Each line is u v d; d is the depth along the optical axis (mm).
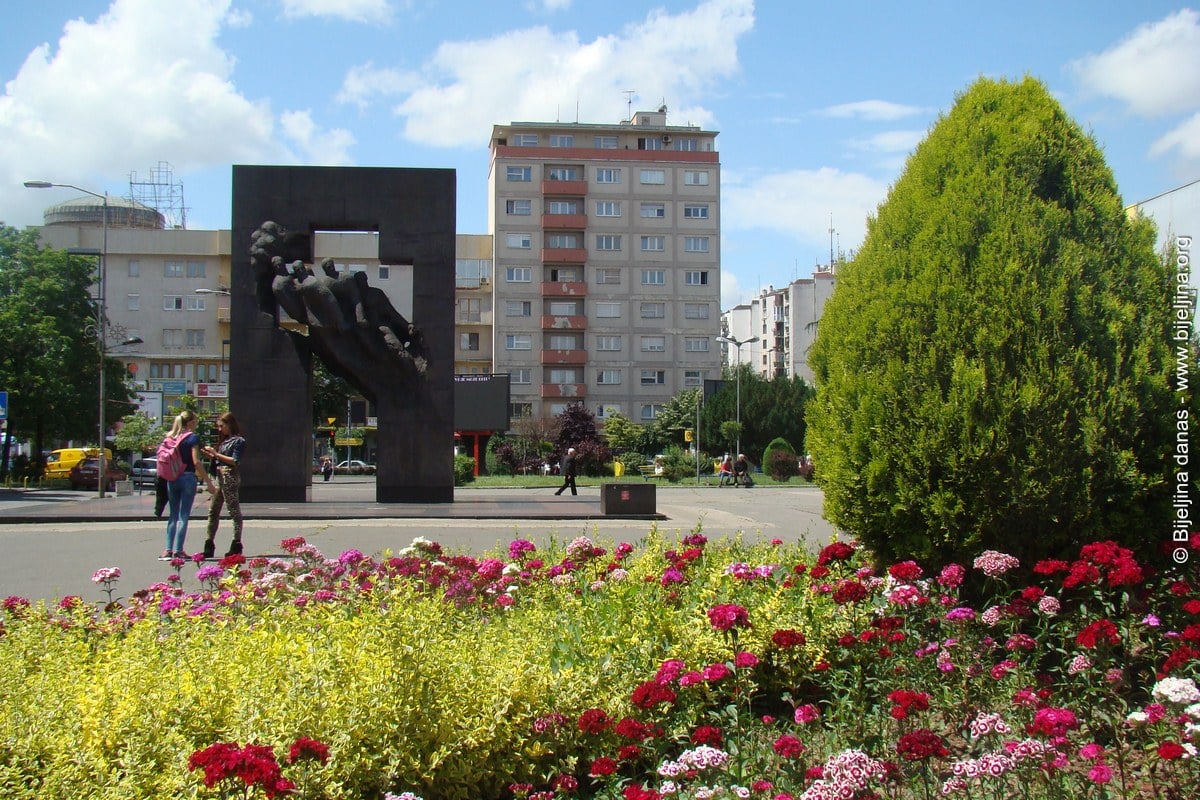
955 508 6426
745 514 22125
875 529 6910
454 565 7258
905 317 6918
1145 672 5332
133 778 3451
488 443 59250
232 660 4379
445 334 21875
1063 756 3947
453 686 4277
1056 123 7172
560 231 74750
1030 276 6578
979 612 6434
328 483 38406
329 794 3645
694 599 6215
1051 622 5910
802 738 4758
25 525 18500
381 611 5191
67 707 3873
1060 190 6996
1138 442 6297
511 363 74000
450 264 21953
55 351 47656
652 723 4477
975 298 6641
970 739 4719
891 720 4883
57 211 78875
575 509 20859
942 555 6691
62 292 48562
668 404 72438
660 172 75250
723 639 5254
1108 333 6410
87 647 4906
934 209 7141
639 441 68312
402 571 7219
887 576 6070
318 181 21766
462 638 4980
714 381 71438
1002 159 7066
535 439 63375
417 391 21609
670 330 75000
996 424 6344
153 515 19188
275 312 21562
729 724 4723
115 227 74188
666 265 75125
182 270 73312
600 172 74750
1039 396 6285
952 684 5207
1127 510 6277
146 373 72562
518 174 74375
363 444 68688
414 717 4059
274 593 6309
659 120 80188
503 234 74062
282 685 4070
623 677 4906
